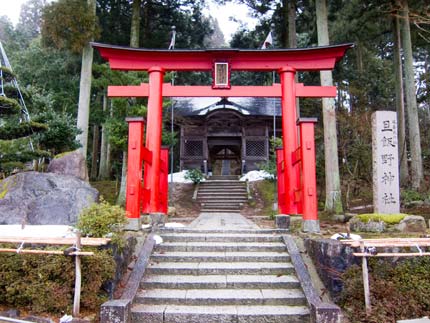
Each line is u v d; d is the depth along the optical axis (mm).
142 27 17203
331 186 10250
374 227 5770
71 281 4277
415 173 12586
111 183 17328
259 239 6223
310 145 6402
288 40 15766
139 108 11711
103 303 4117
